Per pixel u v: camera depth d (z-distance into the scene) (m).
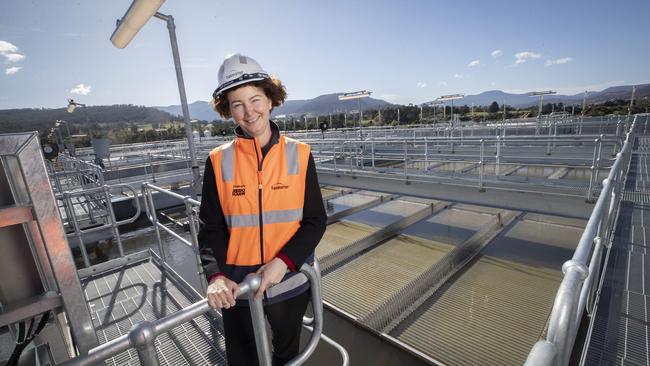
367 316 3.21
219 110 1.19
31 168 1.00
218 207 1.14
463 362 2.62
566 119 14.73
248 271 1.09
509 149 9.81
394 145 12.26
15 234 1.10
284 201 1.08
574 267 0.96
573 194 4.54
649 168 6.91
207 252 1.08
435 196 6.18
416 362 2.67
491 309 3.30
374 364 2.68
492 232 5.47
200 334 2.23
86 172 8.42
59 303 1.13
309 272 1.11
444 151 11.32
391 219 6.18
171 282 3.02
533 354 0.74
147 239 6.68
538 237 5.14
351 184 7.74
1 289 1.10
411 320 3.19
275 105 1.15
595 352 2.04
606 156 7.68
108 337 2.31
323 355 2.78
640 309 2.39
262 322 1.00
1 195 1.04
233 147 1.11
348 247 4.81
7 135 0.95
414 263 4.35
